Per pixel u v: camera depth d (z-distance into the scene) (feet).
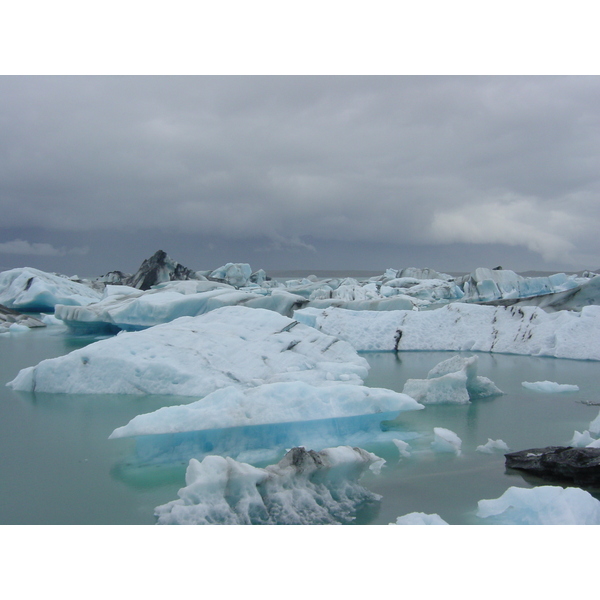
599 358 40.93
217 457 14.99
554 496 14.12
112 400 27.78
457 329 49.75
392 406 24.43
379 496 15.85
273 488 14.82
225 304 54.08
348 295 88.94
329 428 22.58
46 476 17.65
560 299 57.47
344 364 33.32
